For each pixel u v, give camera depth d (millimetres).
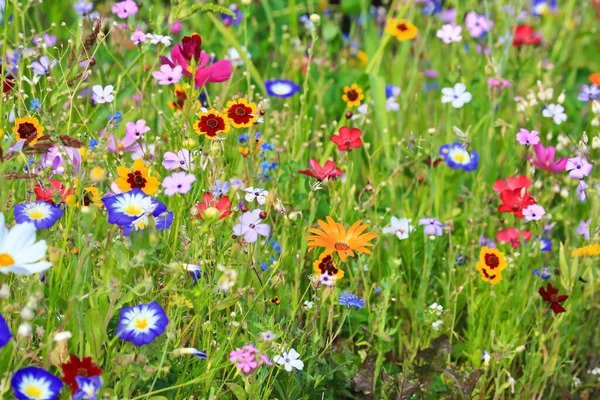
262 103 2029
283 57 2508
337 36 2564
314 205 1993
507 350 1928
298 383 1836
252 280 1870
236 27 2486
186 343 1836
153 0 2588
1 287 1725
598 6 2746
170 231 1858
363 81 2287
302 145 2117
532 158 2094
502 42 2375
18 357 1685
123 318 1714
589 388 2012
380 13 2768
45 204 1771
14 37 2238
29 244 1674
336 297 1914
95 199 1777
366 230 2039
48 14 2426
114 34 2207
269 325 1799
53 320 1732
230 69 1957
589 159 1999
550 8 2871
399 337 1989
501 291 2012
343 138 2023
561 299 1935
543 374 1956
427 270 2006
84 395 1656
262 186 2014
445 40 2320
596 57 2738
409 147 2119
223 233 1908
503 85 2229
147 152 1935
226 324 1842
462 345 1985
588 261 1997
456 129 2043
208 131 1872
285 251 1944
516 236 2035
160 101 2189
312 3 2600
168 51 2346
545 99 2191
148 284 1704
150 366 1693
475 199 2125
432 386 1921
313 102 2354
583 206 2203
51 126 1763
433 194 2146
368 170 2256
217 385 1814
